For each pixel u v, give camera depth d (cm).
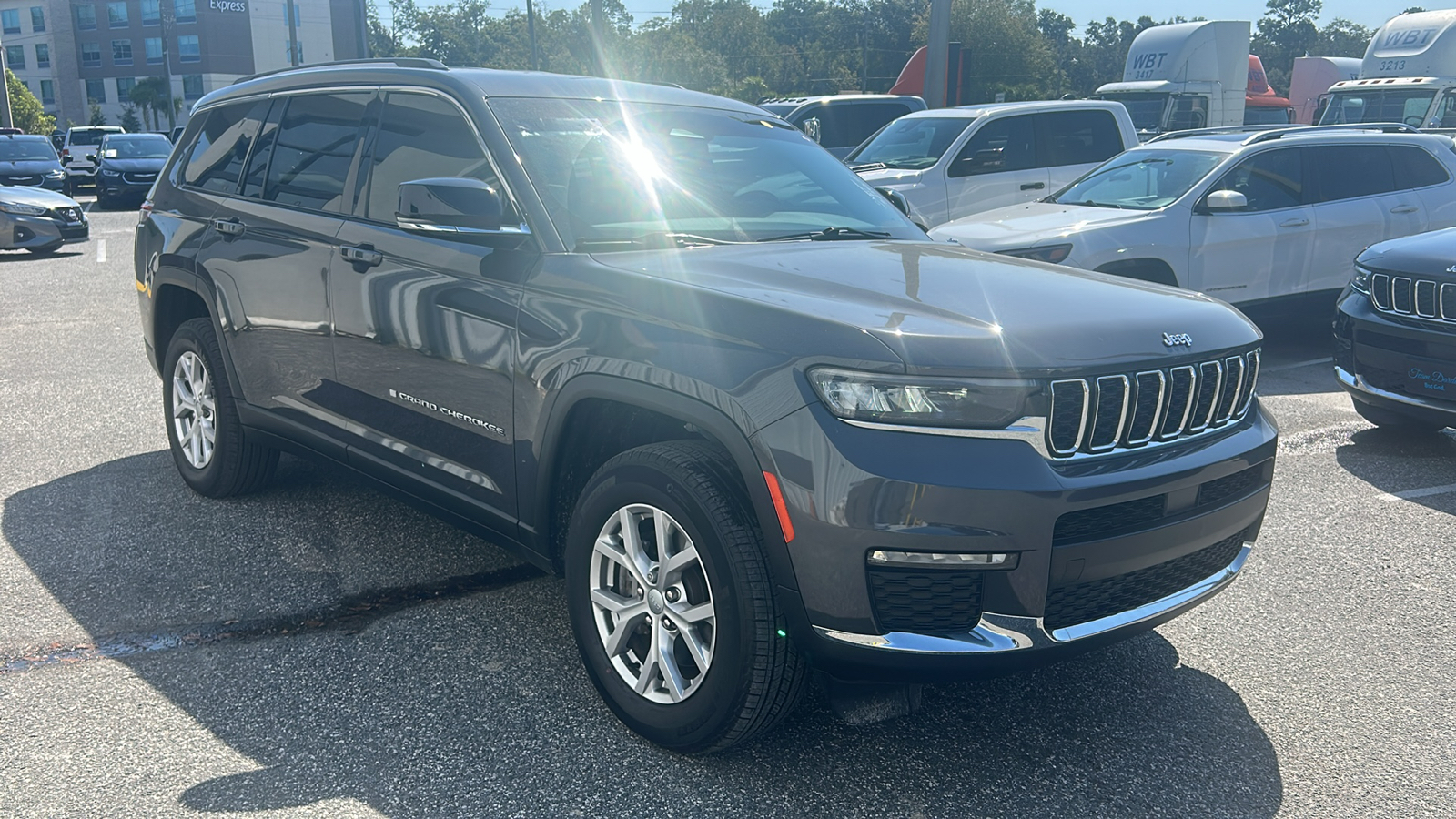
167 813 266
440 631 371
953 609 261
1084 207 870
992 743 309
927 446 253
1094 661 362
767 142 422
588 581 313
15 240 1453
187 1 8750
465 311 341
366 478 402
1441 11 2031
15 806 267
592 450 334
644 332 292
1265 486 316
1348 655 368
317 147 428
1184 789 288
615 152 371
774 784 286
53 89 9650
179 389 500
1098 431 271
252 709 318
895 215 417
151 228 506
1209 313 311
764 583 270
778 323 271
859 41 11094
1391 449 621
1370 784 292
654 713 296
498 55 9444
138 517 475
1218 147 870
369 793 278
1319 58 2834
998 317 277
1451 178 923
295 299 414
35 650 352
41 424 626
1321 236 861
